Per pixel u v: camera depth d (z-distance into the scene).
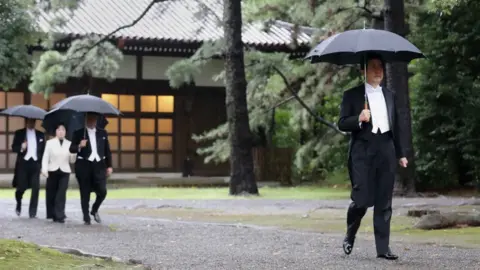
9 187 28.53
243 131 24.62
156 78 32.50
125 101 32.78
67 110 15.79
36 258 8.04
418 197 23.62
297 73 27.28
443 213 13.63
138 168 32.97
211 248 10.27
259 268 8.30
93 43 26.75
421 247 10.29
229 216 16.69
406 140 23.97
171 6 33.69
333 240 11.26
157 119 33.22
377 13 24.81
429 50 27.00
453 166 27.05
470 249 10.02
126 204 20.20
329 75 26.77
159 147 33.28
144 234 12.34
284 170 32.38
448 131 26.95
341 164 31.31
